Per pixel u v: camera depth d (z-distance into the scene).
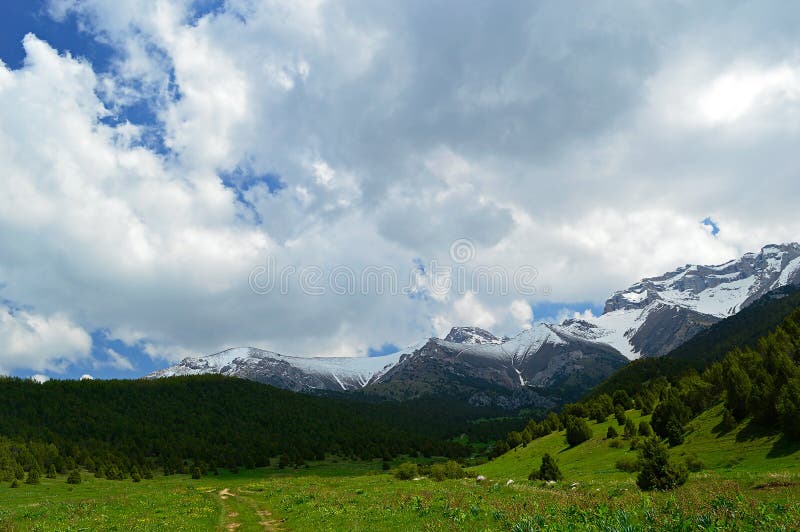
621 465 70.00
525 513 26.23
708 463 60.06
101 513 43.16
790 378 63.56
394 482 79.00
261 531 34.00
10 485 113.31
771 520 20.11
